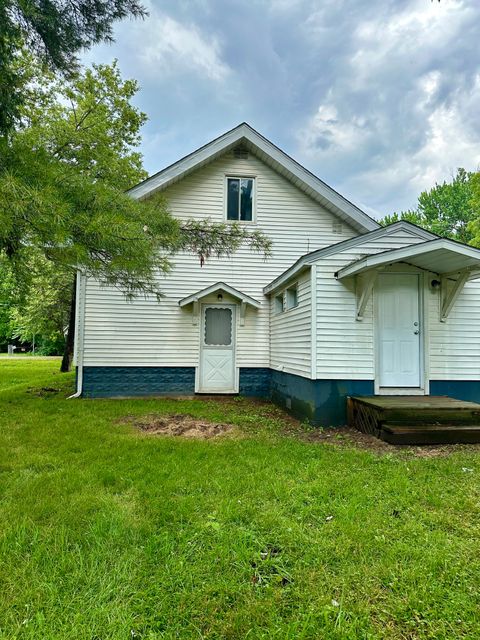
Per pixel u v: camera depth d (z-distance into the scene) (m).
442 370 5.92
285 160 8.64
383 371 5.86
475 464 3.88
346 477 3.46
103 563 2.12
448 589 1.95
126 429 5.29
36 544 2.29
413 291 5.97
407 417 4.93
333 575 2.04
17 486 3.18
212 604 1.82
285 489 3.13
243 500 2.92
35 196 2.97
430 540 2.38
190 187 8.71
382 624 1.72
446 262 5.41
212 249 7.23
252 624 1.71
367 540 2.37
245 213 8.91
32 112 9.07
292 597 1.88
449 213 31.58
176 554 2.21
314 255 5.79
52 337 19.89
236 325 8.80
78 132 5.76
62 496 2.97
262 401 8.29
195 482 3.28
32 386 9.96
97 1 4.41
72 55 4.77
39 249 3.88
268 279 8.90
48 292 14.84
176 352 8.61
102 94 12.30
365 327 5.83
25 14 4.07
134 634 1.65
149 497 2.97
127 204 4.25
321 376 5.72
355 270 5.30
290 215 8.98
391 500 2.97
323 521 2.63
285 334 7.36
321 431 5.41
